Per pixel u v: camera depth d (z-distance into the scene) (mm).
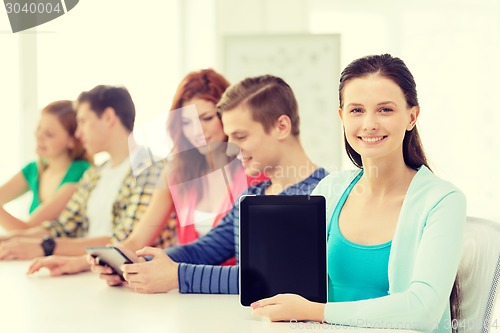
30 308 1883
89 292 2143
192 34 5656
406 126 1861
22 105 4570
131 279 2121
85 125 3203
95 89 3209
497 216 5418
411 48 5613
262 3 5820
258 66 5660
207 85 2664
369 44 5699
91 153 3316
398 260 1789
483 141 5488
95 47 4883
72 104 3623
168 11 5445
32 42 4594
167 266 2121
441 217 1713
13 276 2506
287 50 5629
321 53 5598
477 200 5469
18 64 4562
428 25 5594
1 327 1642
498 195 5449
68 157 3631
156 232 2773
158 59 5332
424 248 1685
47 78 4656
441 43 5570
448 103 5543
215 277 2078
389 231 1858
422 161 1938
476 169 5480
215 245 2430
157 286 2104
